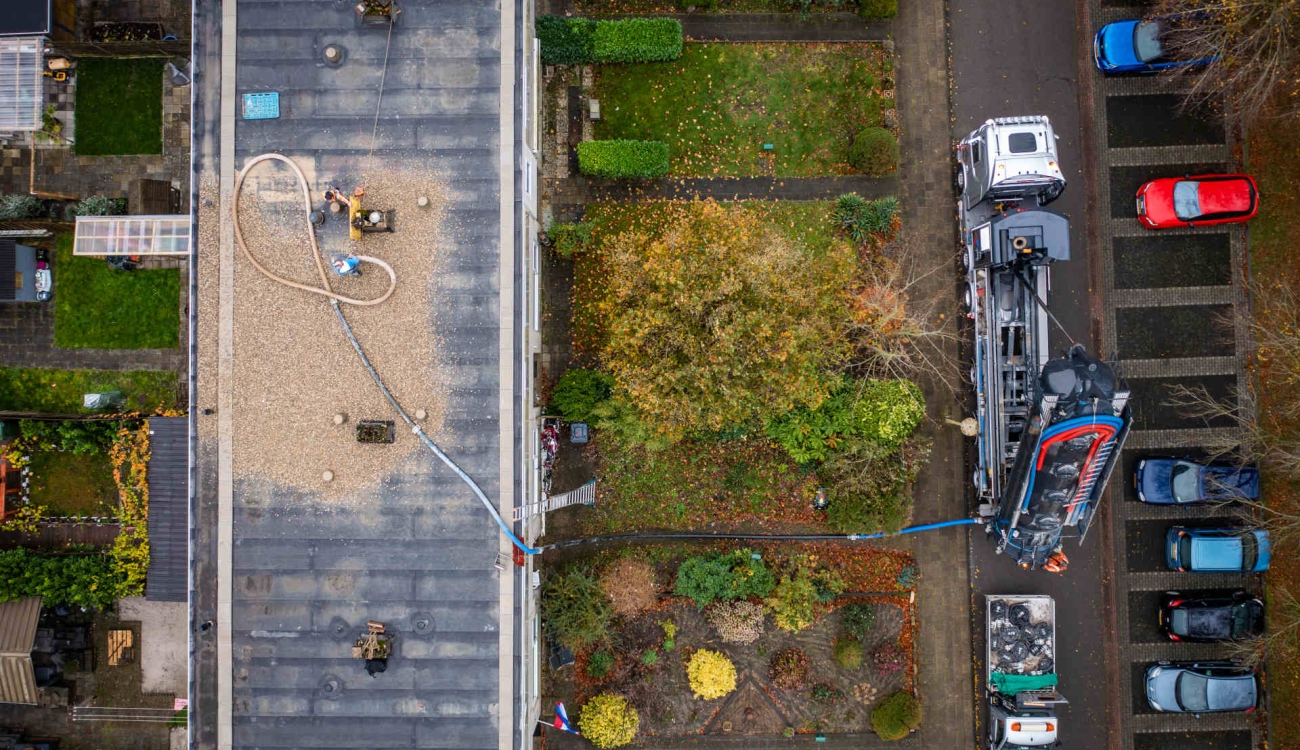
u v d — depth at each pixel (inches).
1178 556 1151.6
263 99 1009.5
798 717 1192.2
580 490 1141.7
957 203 1190.9
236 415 1017.5
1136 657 1189.7
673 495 1185.4
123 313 1187.3
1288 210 1170.0
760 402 1018.1
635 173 1156.5
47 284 1181.1
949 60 1194.0
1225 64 1042.1
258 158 1007.0
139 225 1098.7
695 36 1195.3
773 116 1197.1
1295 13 977.5
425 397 1013.2
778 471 1177.4
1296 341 1054.4
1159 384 1184.8
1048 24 1191.6
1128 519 1191.6
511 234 1002.1
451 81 1007.0
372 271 1016.9
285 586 1011.9
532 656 1067.3
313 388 1018.7
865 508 1100.5
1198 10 1021.2
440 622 1005.8
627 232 1195.3
